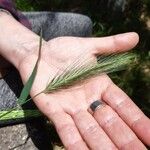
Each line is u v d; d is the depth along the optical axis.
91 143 0.27
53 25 0.38
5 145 0.32
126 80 0.45
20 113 0.32
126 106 0.28
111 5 0.49
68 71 0.27
